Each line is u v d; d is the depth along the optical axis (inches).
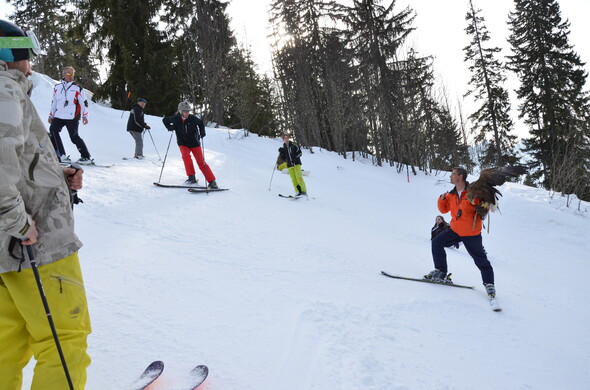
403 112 864.9
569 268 330.0
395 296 173.9
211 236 227.8
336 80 971.9
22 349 70.3
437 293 186.7
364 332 133.7
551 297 223.5
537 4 1141.7
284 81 997.8
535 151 1149.7
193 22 922.7
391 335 134.5
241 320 133.3
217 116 901.2
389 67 944.9
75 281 70.9
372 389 102.0
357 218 355.6
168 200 291.4
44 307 64.2
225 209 289.9
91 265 164.1
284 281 175.2
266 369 106.7
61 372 66.7
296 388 99.8
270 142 779.4
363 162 908.6
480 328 154.1
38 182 66.7
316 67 1071.0
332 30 1096.2
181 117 338.6
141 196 291.9
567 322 181.3
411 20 975.6
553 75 1135.6
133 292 144.6
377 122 926.4
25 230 60.3
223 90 916.6
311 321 136.6
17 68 66.7
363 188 580.7
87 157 355.9
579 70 1131.3
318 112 1050.7
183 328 123.2
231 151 631.2
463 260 274.7
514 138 1198.9
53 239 67.9
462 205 197.3
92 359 101.0
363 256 233.5
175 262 181.6
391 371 112.1
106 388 91.0
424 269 229.8
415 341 133.4
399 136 895.1
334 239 262.7
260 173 491.2
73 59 1227.9
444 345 134.6
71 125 344.2
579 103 1110.4
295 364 110.2
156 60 880.9
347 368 110.0
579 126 1063.0
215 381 99.3
